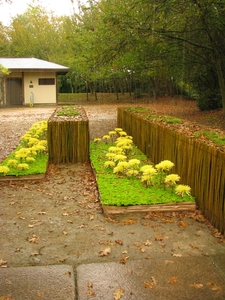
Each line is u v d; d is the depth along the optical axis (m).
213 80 15.16
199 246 2.92
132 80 31.09
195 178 3.76
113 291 2.29
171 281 2.39
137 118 7.25
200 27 10.05
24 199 4.17
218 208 3.20
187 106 19.89
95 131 10.59
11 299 2.21
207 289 2.30
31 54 33.84
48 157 6.02
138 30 9.48
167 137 4.83
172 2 8.48
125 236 3.12
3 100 24.27
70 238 3.10
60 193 4.39
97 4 10.84
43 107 22.59
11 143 8.52
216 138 4.01
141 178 4.45
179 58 13.27
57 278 2.44
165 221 3.43
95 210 3.78
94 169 5.18
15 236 3.15
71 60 25.66
